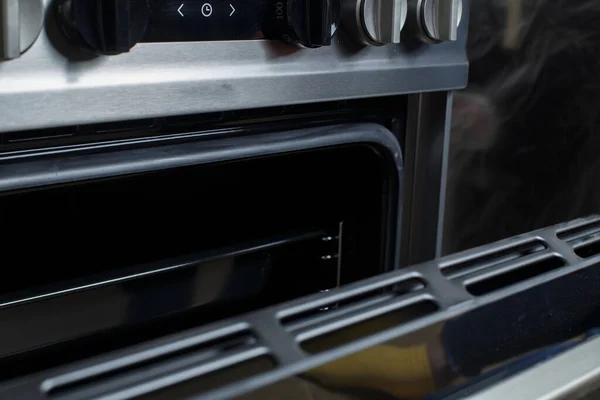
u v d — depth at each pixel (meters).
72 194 0.49
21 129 0.36
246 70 0.45
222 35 0.43
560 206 0.79
